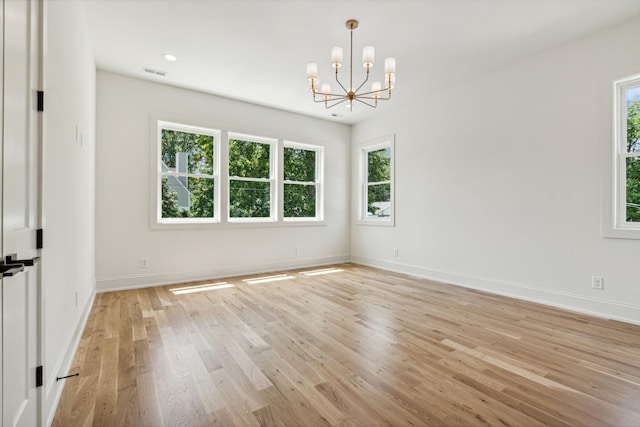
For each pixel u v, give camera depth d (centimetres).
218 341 239
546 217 335
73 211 221
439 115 448
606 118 292
